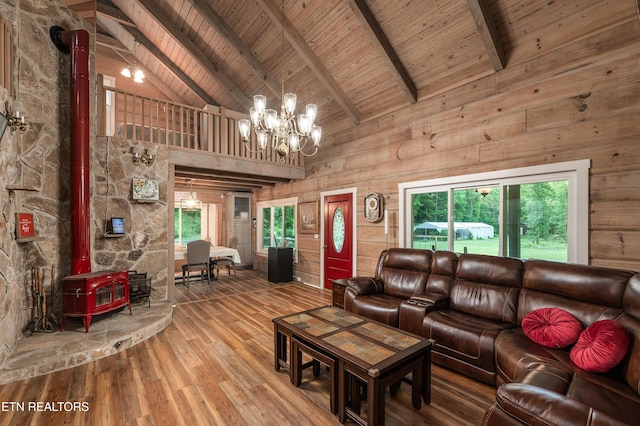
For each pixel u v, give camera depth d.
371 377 1.71
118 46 6.61
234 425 1.92
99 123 4.09
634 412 1.37
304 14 3.97
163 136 5.40
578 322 2.08
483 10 2.93
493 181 3.39
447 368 2.67
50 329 3.11
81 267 3.38
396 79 3.96
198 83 6.70
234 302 4.79
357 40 3.96
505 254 3.31
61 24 3.54
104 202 3.96
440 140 3.87
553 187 2.97
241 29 4.81
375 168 4.74
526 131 3.09
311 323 2.49
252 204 8.50
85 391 2.28
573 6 2.71
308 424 1.94
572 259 2.81
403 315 3.02
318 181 5.92
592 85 2.67
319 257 5.89
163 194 4.43
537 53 3.01
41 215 3.26
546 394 1.30
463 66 3.60
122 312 3.79
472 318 2.75
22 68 3.09
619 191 2.53
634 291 1.89
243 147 5.43
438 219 3.95
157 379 2.46
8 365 2.45
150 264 4.29
